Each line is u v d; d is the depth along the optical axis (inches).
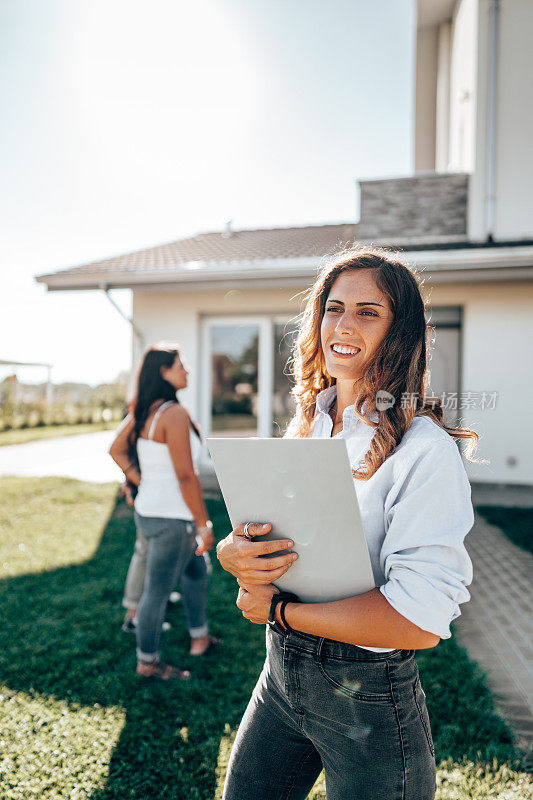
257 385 343.9
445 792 76.5
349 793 38.8
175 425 99.3
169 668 108.0
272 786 45.9
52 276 318.7
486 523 237.1
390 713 37.2
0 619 134.1
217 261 331.6
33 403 862.5
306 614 37.4
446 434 36.3
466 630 132.9
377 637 34.0
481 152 307.9
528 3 303.3
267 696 45.4
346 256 45.2
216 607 141.5
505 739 89.5
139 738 89.7
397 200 320.5
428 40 438.0
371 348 41.0
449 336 321.7
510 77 305.7
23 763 83.4
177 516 101.9
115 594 150.9
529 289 303.3
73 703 98.4
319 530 36.8
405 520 34.5
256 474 38.2
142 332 348.8
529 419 303.9
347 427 43.1
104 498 288.2
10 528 225.3
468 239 309.4
